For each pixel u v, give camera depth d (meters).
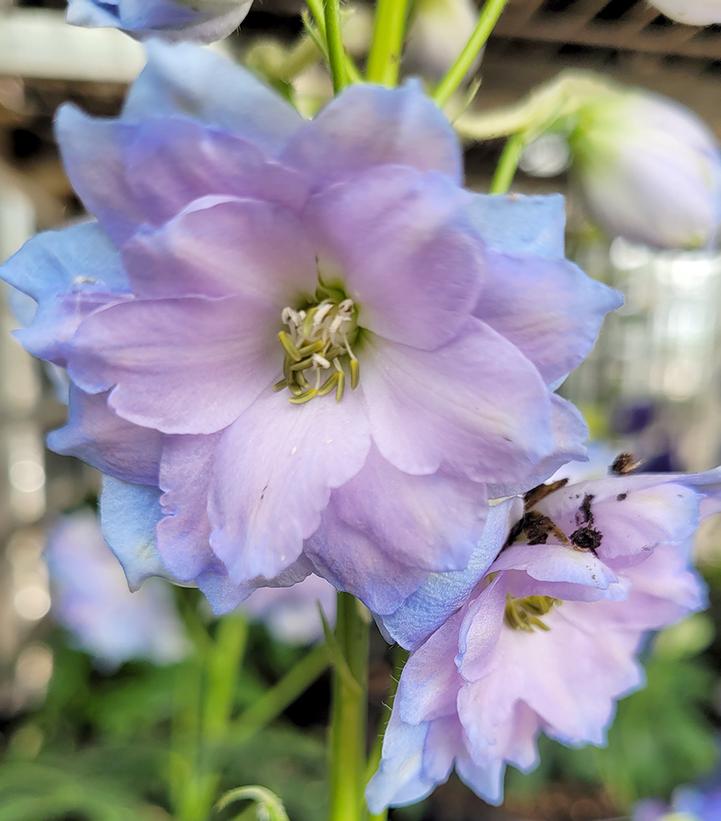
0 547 0.32
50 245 0.07
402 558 0.07
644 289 0.45
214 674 0.21
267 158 0.06
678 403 0.46
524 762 0.09
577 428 0.07
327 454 0.07
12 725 0.29
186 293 0.07
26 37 0.22
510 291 0.06
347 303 0.08
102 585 0.24
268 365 0.08
